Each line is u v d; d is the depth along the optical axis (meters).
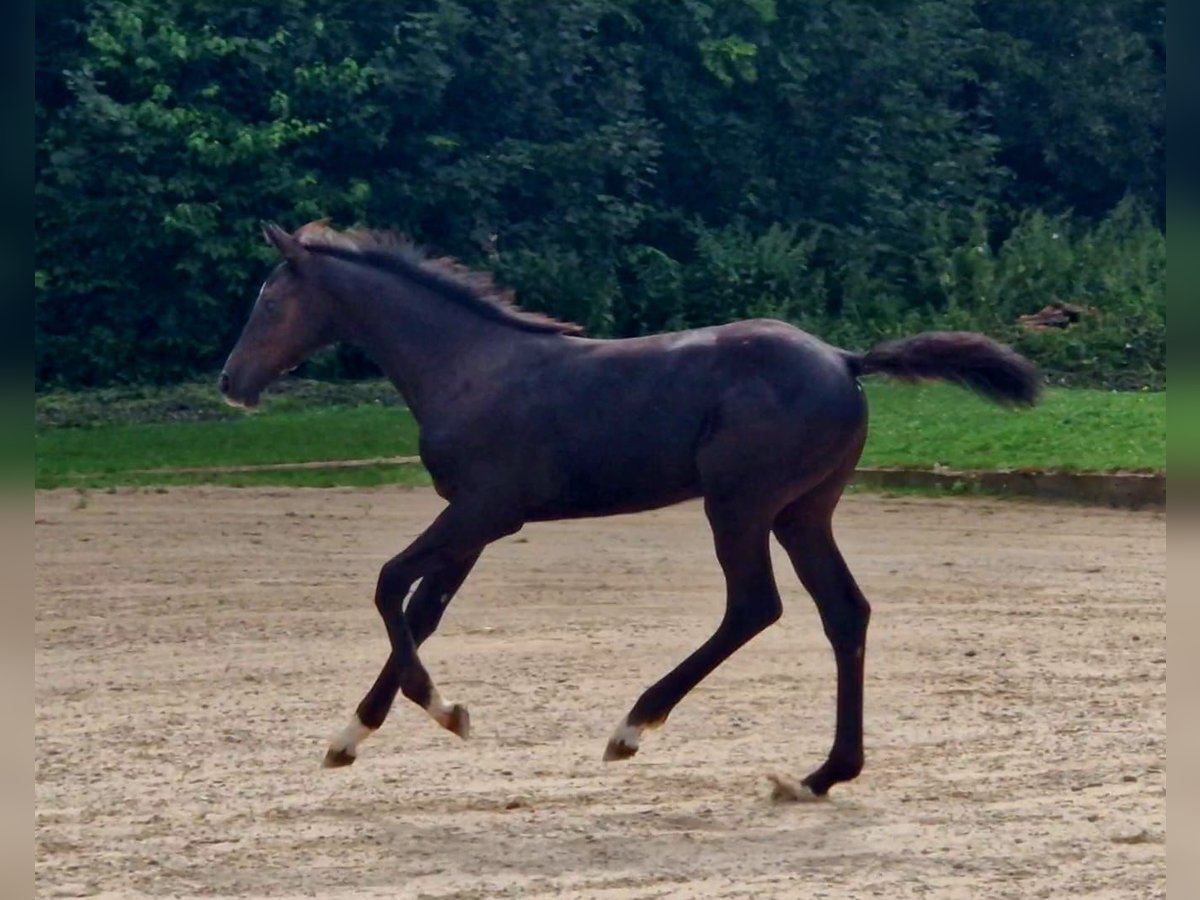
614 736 8.67
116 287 27.03
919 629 12.71
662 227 30.88
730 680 11.26
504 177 28.44
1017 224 34.03
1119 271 29.61
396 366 9.19
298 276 9.32
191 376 27.58
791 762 9.38
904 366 8.70
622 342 8.94
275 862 7.75
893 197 31.33
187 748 9.73
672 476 8.70
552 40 29.20
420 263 9.28
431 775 9.17
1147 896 7.24
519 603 13.78
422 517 17.89
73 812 8.52
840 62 32.12
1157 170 36.03
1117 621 12.95
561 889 7.36
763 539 8.58
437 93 28.03
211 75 27.69
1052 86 35.12
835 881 7.44
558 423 8.74
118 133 26.50
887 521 17.50
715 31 31.25
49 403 25.44
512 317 9.12
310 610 13.52
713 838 8.06
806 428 8.51
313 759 9.50
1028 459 19.23
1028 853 7.81
